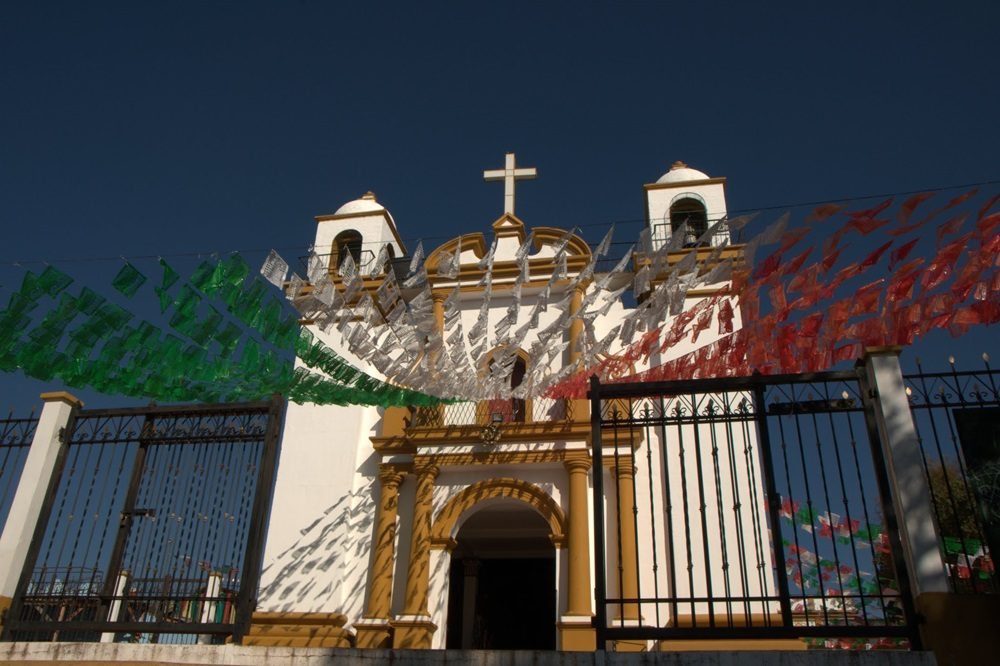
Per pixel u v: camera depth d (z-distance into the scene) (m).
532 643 19.86
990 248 7.10
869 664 6.45
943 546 7.90
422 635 15.06
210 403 10.01
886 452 7.76
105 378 7.34
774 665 6.54
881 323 8.09
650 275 7.70
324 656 7.36
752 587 14.65
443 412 17.55
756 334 9.02
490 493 16.39
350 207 23.81
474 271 19.47
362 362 17.23
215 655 7.59
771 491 7.38
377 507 17.42
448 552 16.09
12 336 6.50
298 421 18.56
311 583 16.59
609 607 14.88
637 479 16.09
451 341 9.57
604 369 12.00
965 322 7.46
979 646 6.44
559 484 16.34
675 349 17.08
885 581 15.48
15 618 9.13
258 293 6.96
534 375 11.37
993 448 8.05
